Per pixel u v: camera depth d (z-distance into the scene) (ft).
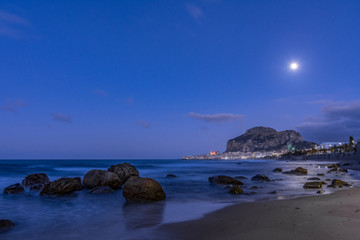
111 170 65.21
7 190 50.67
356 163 212.23
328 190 51.75
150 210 33.53
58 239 21.56
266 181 75.05
